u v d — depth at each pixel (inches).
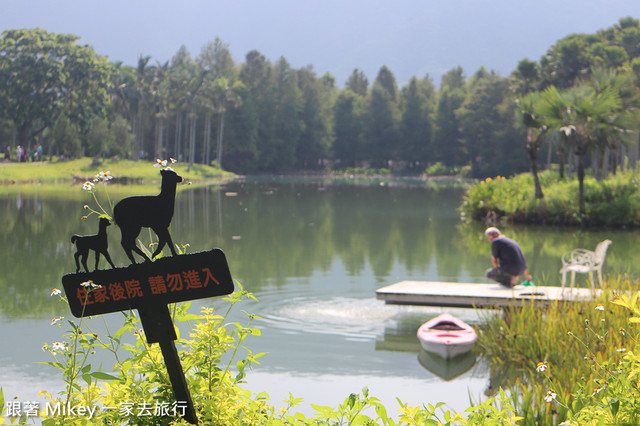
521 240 976.3
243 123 4480.8
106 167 2876.5
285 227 1110.4
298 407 309.1
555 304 384.2
